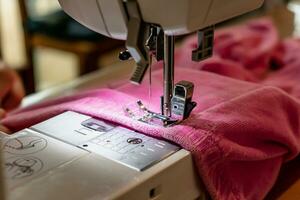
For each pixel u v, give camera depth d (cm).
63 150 65
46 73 230
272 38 129
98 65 200
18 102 109
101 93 81
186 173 65
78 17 70
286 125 77
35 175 59
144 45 63
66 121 74
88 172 60
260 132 72
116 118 72
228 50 122
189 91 70
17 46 202
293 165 88
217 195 67
